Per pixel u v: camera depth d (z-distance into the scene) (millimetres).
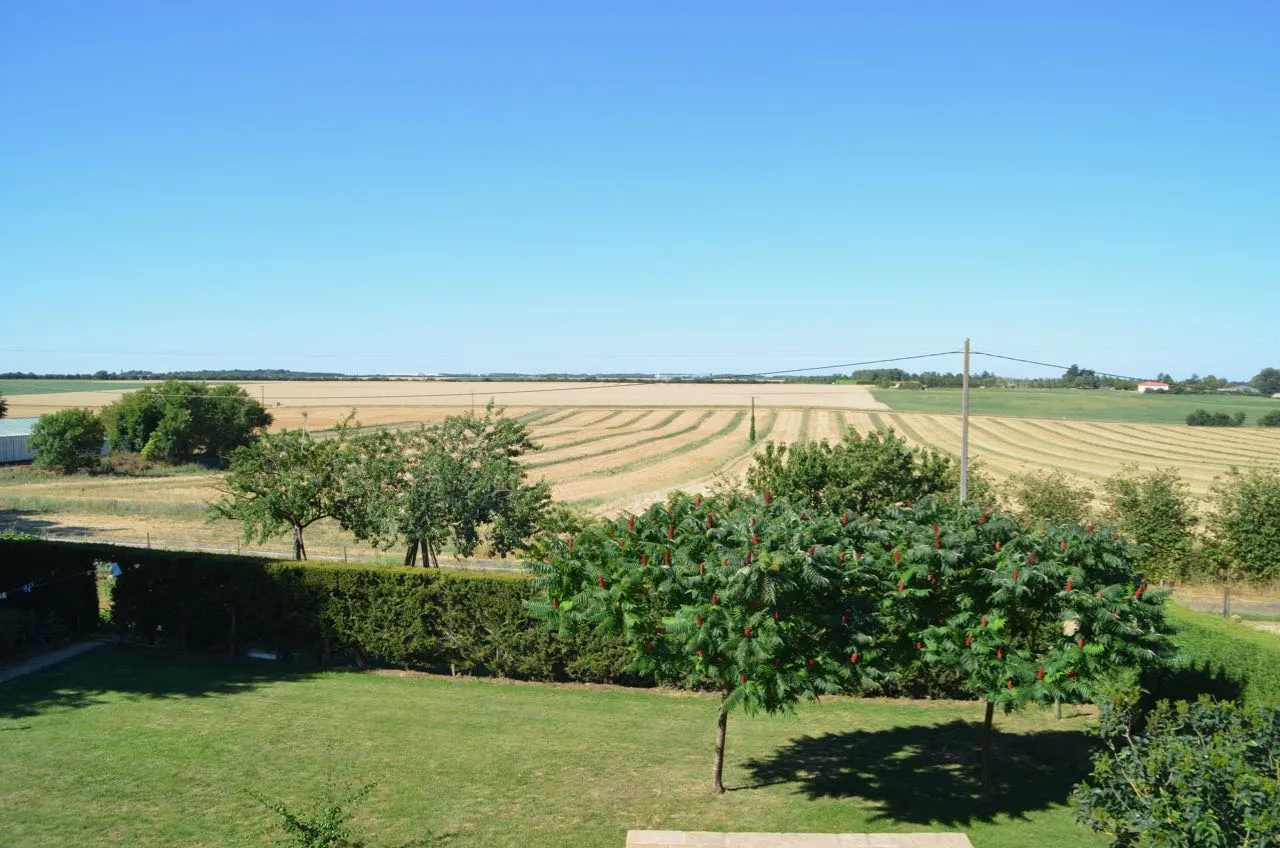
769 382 170625
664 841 10336
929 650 12102
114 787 12930
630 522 12391
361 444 26922
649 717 16859
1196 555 31922
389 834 11414
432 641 19859
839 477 23328
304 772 13586
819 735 15812
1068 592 11500
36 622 21906
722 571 11070
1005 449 78188
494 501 26375
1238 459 70875
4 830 11539
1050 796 12922
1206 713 8117
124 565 22219
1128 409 107250
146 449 77250
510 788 13039
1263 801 6707
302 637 21109
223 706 17016
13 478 67875
